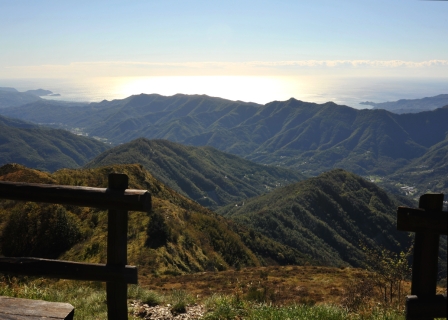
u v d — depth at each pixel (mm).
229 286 15039
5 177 35938
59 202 3578
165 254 25719
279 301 10016
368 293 9555
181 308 6781
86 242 23719
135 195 3412
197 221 42094
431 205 2947
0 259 3615
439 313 2924
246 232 65500
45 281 11883
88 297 7195
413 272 3029
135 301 7359
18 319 3186
